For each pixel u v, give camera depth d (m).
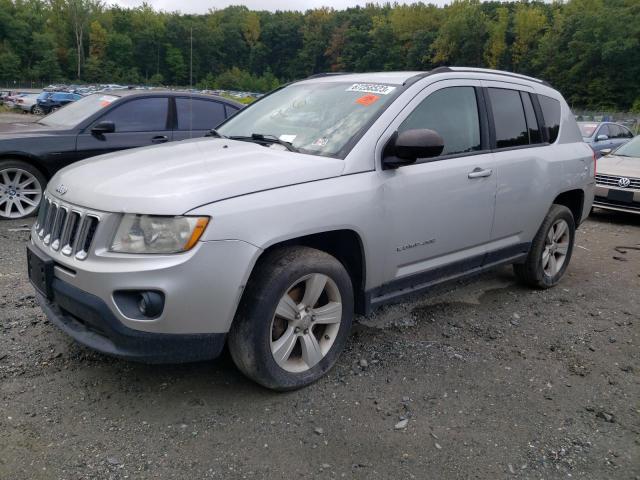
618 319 4.63
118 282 2.70
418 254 3.80
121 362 3.47
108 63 102.81
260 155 3.39
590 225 8.82
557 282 5.38
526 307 4.80
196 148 3.65
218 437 2.80
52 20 103.75
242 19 103.75
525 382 3.50
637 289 5.45
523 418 3.11
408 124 3.72
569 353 3.95
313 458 2.68
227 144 3.76
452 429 2.96
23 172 6.80
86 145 7.07
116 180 3.00
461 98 4.18
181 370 3.42
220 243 2.76
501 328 4.32
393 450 2.77
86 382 3.24
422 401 3.21
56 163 6.92
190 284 2.71
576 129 5.52
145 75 100.88
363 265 3.48
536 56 86.38
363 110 3.71
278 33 107.56
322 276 3.21
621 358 3.91
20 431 2.77
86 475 2.49
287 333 3.17
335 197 3.20
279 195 3.00
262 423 2.93
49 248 3.12
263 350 3.02
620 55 72.69
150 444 2.72
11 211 6.85
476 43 96.00
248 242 2.84
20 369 3.33
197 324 2.79
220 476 2.53
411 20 104.44
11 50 95.62
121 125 7.34
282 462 2.64
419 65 102.81
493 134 4.39
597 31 74.62
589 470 2.70
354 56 107.94
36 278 3.23
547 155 4.88
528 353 3.91
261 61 106.56
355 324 4.24
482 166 4.16
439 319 4.44
